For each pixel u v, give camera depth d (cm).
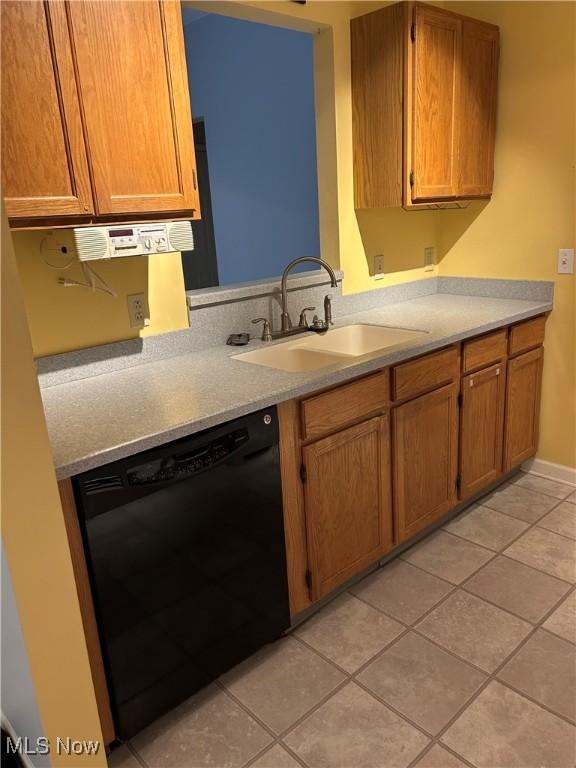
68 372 188
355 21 241
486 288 296
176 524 155
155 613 155
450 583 220
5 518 104
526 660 182
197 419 151
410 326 242
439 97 243
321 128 253
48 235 176
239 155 370
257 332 239
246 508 171
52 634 114
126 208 161
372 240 277
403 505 227
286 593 190
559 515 263
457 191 263
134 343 202
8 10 134
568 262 266
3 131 137
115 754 158
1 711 131
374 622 202
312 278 254
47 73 142
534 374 283
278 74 326
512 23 259
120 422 151
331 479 196
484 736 157
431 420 230
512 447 281
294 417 180
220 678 181
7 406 101
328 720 164
